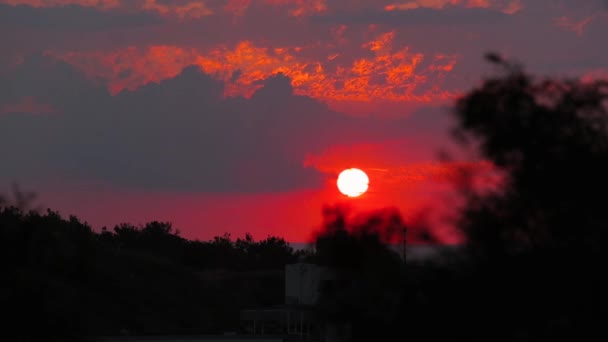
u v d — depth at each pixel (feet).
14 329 138.62
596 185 88.28
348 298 95.20
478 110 91.56
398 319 93.15
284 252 612.70
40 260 150.71
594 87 90.94
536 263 89.04
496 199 91.56
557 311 88.48
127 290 435.53
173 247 583.58
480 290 90.74
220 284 509.76
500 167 92.02
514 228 90.68
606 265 86.79
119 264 472.44
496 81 92.27
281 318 347.15
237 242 625.00
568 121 90.58
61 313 143.54
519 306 89.45
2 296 138.82
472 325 90.99
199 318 438.40
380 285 95.04
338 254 98.78
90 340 159.84
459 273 92.27
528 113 90.74
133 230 596.29
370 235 98.22
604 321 86.28
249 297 499.10
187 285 487.20
